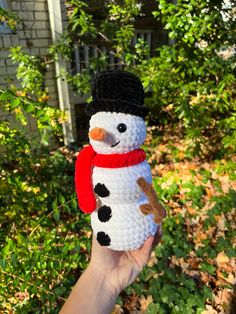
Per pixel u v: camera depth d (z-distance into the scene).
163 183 1.44
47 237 0.70
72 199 0.68
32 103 0.70
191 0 1.29
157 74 1.49
